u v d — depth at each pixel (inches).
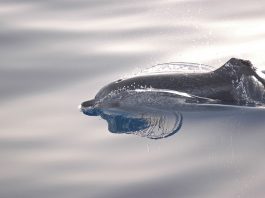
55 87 1526.8
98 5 2317.9
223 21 2046.0
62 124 1300.4
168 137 1198.3
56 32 1982.0
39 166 1099.3
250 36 1879.9
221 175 1026.1
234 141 1159.6
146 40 1891.0
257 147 1127.6
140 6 2285.9
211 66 1601.9
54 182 1031.0
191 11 2186.3
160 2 2337.6
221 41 1850.4
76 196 975.6
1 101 1437.0
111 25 2055.9
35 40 1909.4
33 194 985.5
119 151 1151.6
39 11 2226.9
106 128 1270.9
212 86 1385.3
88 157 1131.9
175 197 957.2
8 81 1568.7
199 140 1174.3
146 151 1143.0
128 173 1052.5
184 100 1354.6
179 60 1694.1
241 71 1385.3
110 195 975.0
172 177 1027.9
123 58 1733.5
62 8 2269.9
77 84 1541.6
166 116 1300.4
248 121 1251.8
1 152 1166.3
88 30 2005.4
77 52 1798.7
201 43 1839.3
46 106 1405.0
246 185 984.9
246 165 1058.7
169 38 1899.6
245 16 2091.5
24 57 1759.4
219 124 1243.8
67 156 1141.7
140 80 1434.5
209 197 949.2
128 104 1378.0
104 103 1400.1
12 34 1958.7
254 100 1354.6
